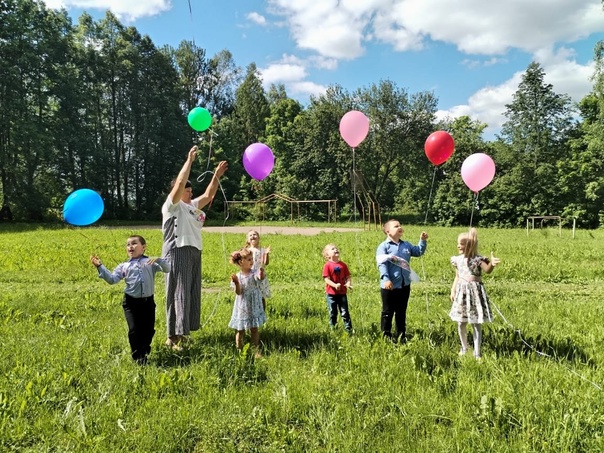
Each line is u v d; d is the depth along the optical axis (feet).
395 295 17.81
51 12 133.69
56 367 14.34
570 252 46.70
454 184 132.98
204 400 12.16
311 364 15.06
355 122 21.01
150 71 150.41
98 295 26.96
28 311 22.84
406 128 139.95
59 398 12.26
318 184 146.72
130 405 11.87
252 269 17.40
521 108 132.05
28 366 14.43
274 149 163.32
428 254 44.47
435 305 24.36
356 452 9.80
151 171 150.30
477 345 16.03
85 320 20.72
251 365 14.40
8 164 112.88
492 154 139.44
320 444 10.30
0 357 15.25
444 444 10.04
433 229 98.58
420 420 11.12
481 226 128.16
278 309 22.79
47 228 94.22
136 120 147.84
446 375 13.35
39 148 113.60
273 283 32.58
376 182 146.72
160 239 66.03
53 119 127.95
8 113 110.63
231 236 70.54
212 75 191.42
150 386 12.93
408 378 13.60
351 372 13.89
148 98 147.54
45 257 43.21
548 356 15.49
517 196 126.11
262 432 10.71
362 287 30.55
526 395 11.98
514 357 15.33
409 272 17.97
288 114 177.68
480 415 11.16
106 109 147.43
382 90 138.82
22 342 17.06
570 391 12.34
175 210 17.29
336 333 18.40
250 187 157.99
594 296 27.53
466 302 15.98
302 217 143.84
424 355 15.30
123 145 148.46
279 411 11.65
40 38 125.39
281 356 15.66
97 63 140.36
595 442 9.95
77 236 70.59
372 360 14.89
